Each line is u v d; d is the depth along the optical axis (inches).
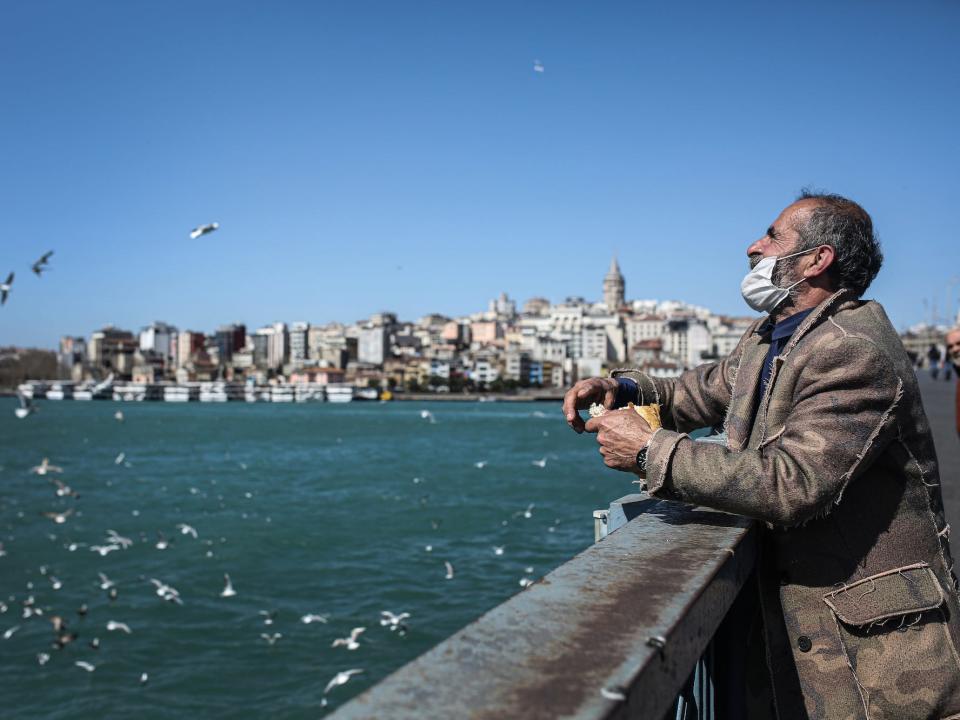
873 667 98.6
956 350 195.8
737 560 91.6
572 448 3248.0
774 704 106.0
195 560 1122.0
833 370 99.2
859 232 112.5
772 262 114.1
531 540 1225.4
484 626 63.6
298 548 1204.5
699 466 98.4
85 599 914.7
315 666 696.4
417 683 52.6
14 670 689.0
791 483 94.7
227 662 706.8
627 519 141.1
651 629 62.4
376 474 2317.9
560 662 56.2
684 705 87.9
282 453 3152.1
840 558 100.6
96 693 642.8
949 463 397.1
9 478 2285.9
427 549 1154.7
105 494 1913.1
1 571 1053.2
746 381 116.7
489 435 4168.3
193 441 3838.6
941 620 98.3
